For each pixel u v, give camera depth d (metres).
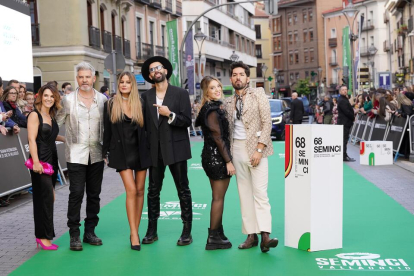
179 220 8.62
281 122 27.06
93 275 6.03
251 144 6.70
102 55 31.88
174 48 34.97
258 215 6.71
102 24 32.69
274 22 104.31
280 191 11.19
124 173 7.05
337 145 6.71
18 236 7.80
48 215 7.02
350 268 6.03
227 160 6.67
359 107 23.52
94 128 7.14
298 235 6.75
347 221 8.31
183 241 7.10
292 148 6.70
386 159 15.29
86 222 7.37
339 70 91.00
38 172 6.92
